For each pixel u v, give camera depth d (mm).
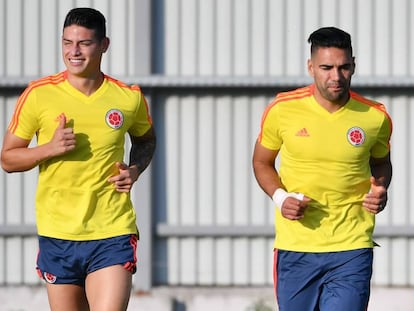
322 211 23234
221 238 39844
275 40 39062
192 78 38656
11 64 39062
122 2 38781
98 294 22766
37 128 23125
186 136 39469
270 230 39531
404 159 39594
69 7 39000
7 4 38969
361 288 23047
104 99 23062
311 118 23156
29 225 39406
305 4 39000
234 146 39500
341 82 22453
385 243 39875
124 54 38844
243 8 39031
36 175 39562
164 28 39062
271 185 23844
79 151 22812
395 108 39469
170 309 38812
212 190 39625
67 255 23031
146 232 39188
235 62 39062
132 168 23219
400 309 39312
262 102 39406
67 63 22797
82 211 22859
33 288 39469
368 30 39125
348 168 23125
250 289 39688
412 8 39125
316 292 23609
